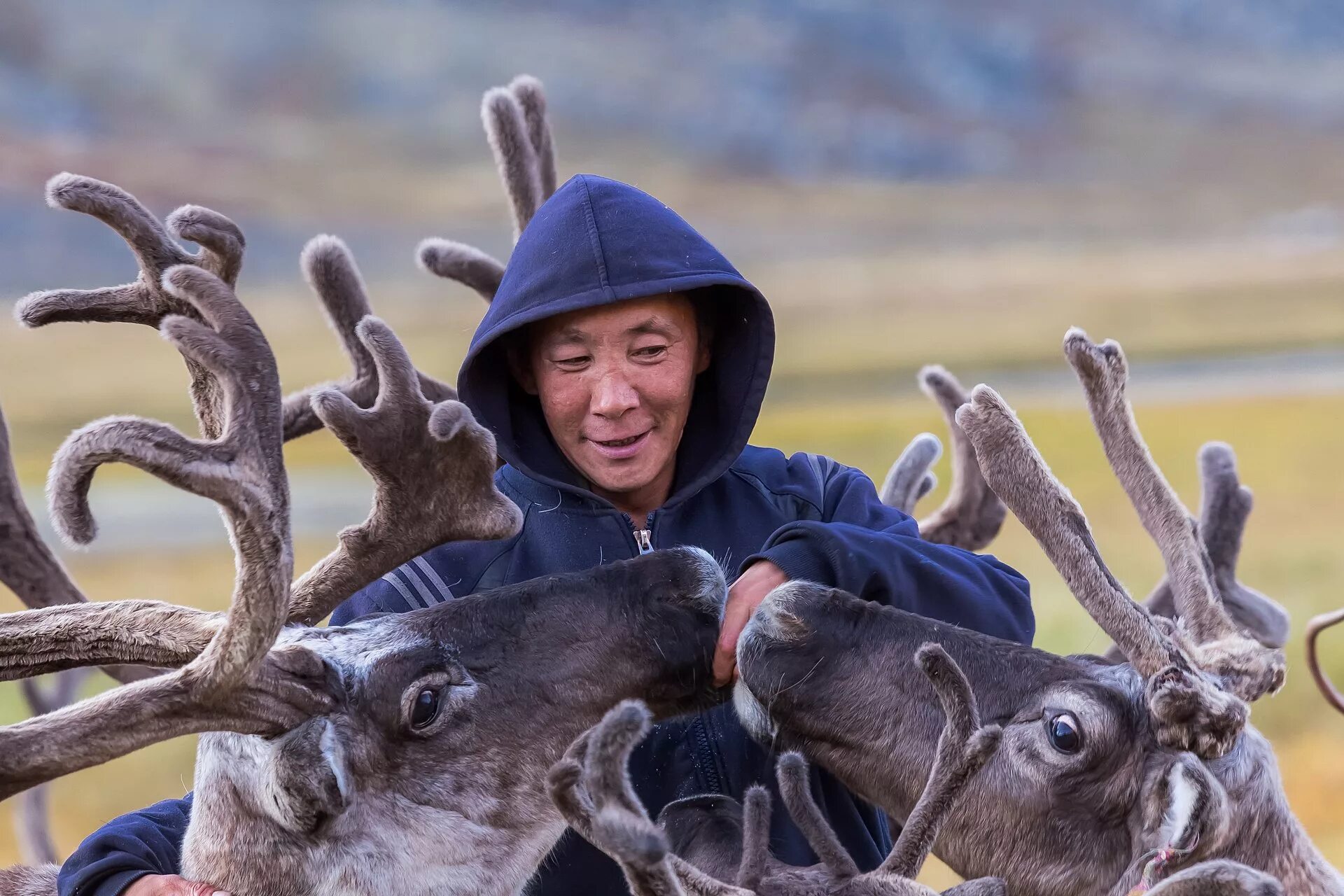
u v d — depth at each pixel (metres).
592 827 6.98
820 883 7.90
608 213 9.53
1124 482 9.72
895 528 9.97
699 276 9.36
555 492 9.94
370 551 9.08
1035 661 8.95
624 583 9.16
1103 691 8.60
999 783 8.64
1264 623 11.09
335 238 10.74
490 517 9.12
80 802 27.88
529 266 9.56
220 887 8.47
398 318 160.12
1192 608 9.41
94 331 158.75
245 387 7.89
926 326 142.25
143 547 56.12
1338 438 68.62
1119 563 39.50
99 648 8.38
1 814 27.75
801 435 70.81
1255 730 8.67
